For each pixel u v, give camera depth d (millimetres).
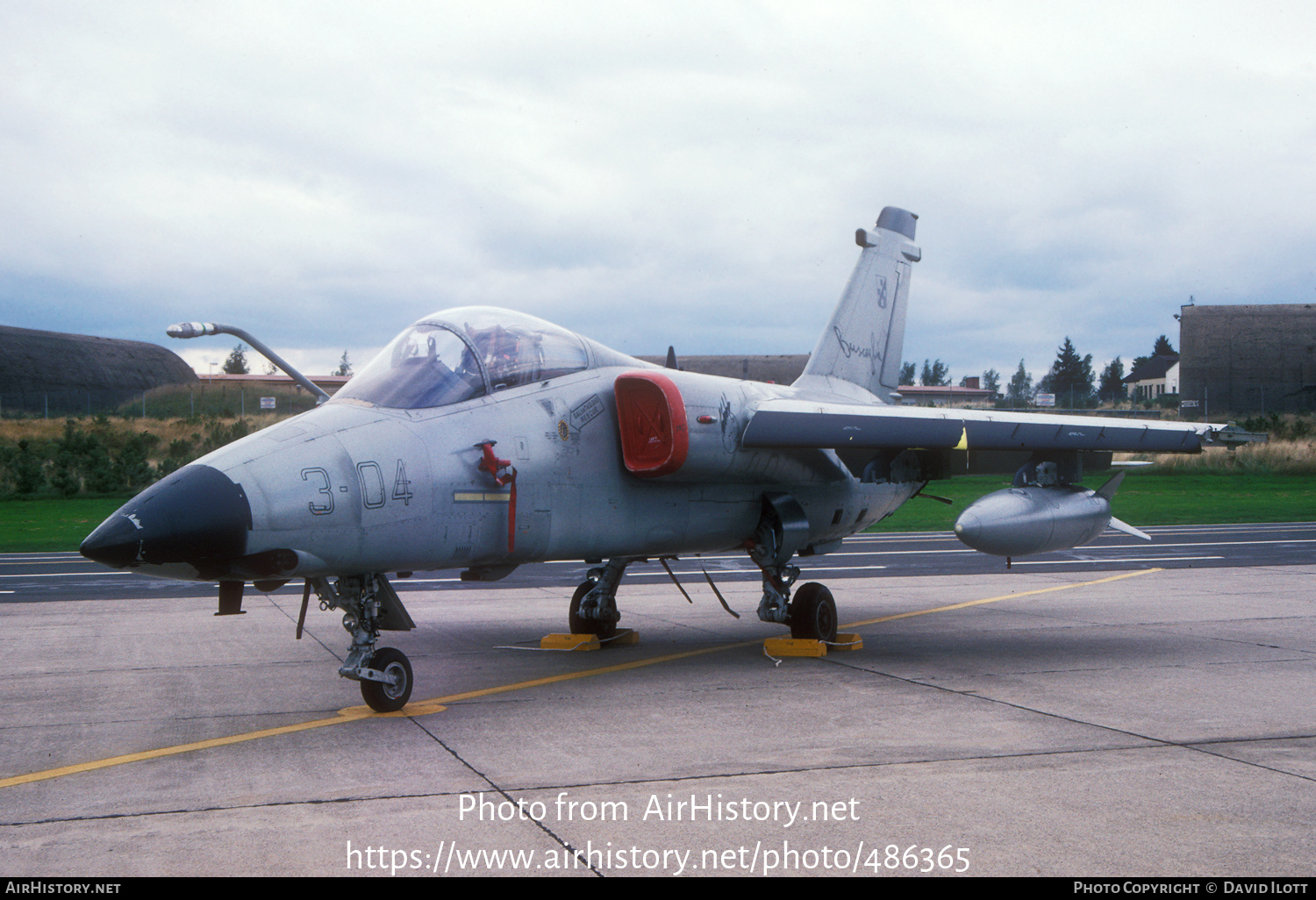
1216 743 5703
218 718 6422
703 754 5465
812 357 10828
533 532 7184
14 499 28734
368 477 6145
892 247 11906
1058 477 9844
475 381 7109
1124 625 10773
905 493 10875
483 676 7875
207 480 5566
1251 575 15570
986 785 4871
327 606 6648
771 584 9062
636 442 7801
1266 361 63375
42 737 5926
